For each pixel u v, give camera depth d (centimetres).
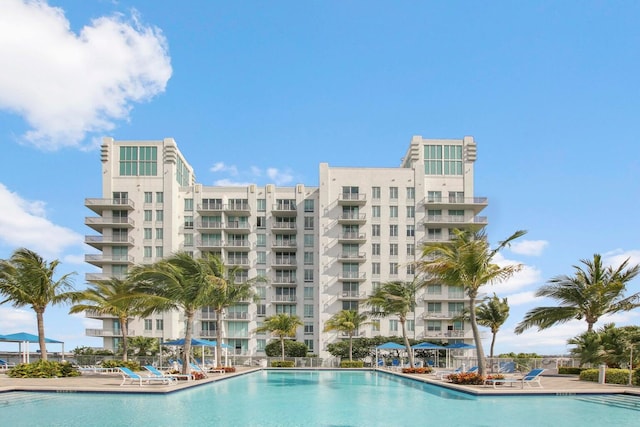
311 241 7650
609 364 3198
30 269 3397
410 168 7600
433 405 2106
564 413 1869
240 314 7362
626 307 3766
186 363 3222
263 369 5431
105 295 4241
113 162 7581
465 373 2962
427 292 7181
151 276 3203
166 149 7569
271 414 1842
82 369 3853
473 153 7631
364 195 7462
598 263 3866
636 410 1950
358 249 7431
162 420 1686
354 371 5231
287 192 7806
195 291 3194
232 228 7481
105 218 7375
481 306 5550
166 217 7444
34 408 1944
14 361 4897
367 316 6725
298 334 7394
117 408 1955
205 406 2053
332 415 1827
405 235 7444
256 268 7562
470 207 7500
